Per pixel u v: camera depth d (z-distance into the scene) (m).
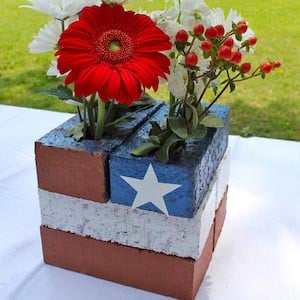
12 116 1.61
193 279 0.81
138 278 0.85
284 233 1.00
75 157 0.80
